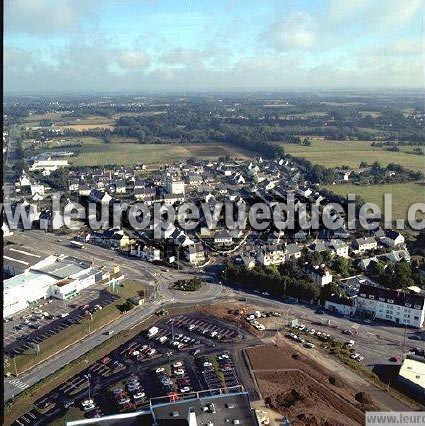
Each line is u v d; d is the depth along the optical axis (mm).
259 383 122688
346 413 111062
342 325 155375
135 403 114875
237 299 174750
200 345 142375
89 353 137125
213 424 90562
